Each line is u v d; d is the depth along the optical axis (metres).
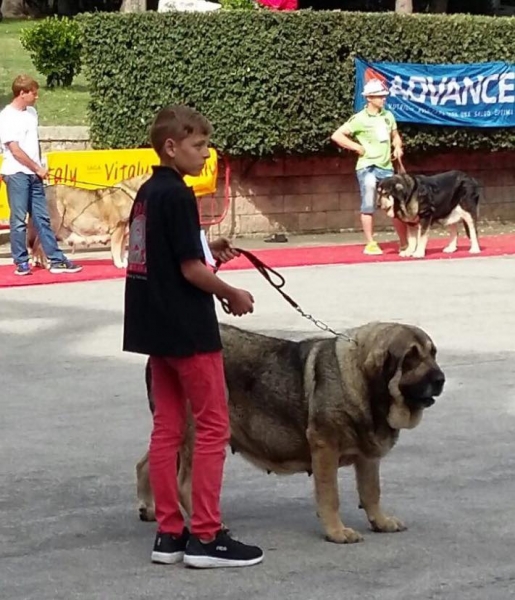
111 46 18.88
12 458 7.75
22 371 10.26
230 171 19.41
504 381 9.88
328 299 13.82
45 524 6.48
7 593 5.43
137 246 5.62
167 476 5.76
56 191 16.03
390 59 19.73
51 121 21.53
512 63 20.83
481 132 20.89
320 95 19.16
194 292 5.54
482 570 5.73
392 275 15.88
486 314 12.91
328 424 5.89
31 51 25.44
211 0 29.42
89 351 11.02
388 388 5.73
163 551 5.80
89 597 5.37
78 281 15.17
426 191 17.39
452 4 39.44
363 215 17.75
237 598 5.35
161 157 5.63
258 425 6.13
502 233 21.16
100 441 8.16
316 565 5.80
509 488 7.14
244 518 6.60
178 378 5.70
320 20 18.94
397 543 6.14
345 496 7.05
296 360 6.06
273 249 18.41
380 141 17.45
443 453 7.86
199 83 18.70
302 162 19.92
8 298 13.91
